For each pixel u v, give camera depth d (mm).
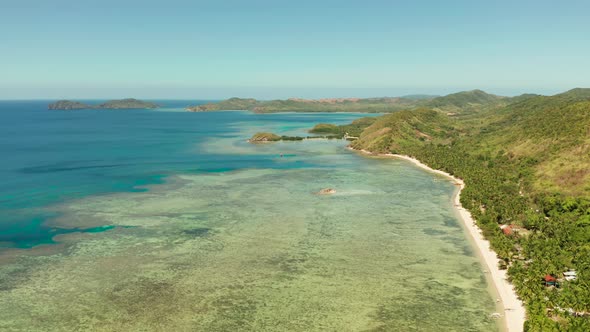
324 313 63812
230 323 61031
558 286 68500
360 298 68125
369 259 82812
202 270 77312
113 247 87625
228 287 71188
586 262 73188
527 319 61312
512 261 80312
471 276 75812
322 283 72875
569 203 104000
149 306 65125
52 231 96688
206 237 93688
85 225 101000
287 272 76875
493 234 94125
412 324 61188
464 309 65062
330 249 87500
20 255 83500
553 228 91688
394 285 72438
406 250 87375
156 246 88375
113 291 69500
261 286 71625
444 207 118625
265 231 97625
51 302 66062
